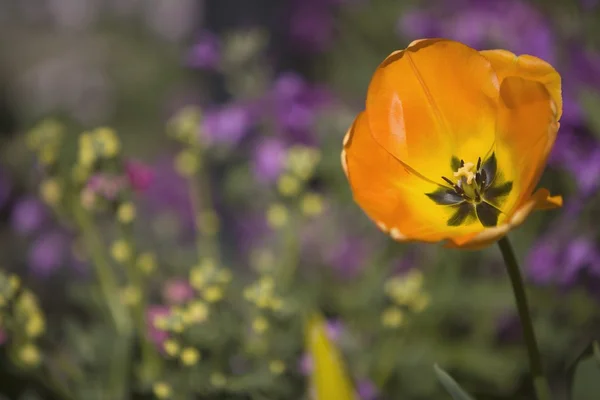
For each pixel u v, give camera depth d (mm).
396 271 1125
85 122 2746
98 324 993
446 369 1039
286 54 1621
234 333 919
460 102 728
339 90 1441
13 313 878
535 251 1047
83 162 918
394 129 728
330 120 1172
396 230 704
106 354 943
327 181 1169
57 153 984
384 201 721
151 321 945
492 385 1046
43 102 3057
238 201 1279
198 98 2529
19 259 1531
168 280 1058
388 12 1507
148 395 907
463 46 723
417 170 731
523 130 708
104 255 1030
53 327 1226
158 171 1748
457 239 689
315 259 1172
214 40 1145
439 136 730
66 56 3568
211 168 1396
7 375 983
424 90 727
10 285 875
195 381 891
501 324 1082
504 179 727
